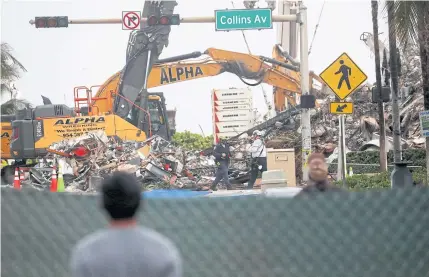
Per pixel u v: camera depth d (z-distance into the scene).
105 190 13.88
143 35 111.81
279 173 59.50
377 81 91.62
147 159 92.06
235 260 16.69
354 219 17.11
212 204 16.75
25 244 17.28
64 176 91.00
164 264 13.45
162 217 16.59
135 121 112.00
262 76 118.00
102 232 13.98
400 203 17.34
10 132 112.69
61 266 17.06
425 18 55.47
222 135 124.19
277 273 16.69
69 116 101.12
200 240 16.62
